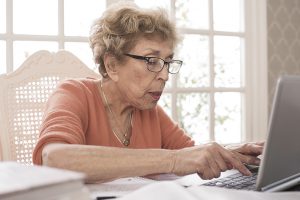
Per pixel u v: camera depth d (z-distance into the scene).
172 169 0.94
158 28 1.24
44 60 1.66
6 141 1.54
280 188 0.81
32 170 0.51
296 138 0.80
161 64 1.26
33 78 1.63
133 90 1.27
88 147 0.93
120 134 1.41
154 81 1.26
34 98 1.62
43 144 1.00
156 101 1.31
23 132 1.58
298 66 2.96
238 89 2.87
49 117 1.12
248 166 1.15
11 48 2.15
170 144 1.55
